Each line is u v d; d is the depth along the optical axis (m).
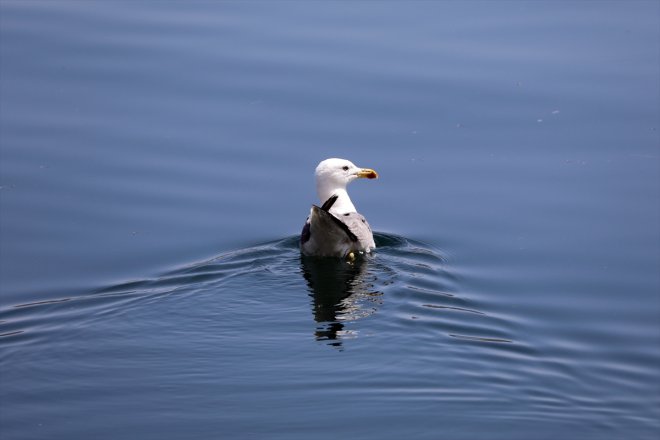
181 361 14.05
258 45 25.55
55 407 12.99
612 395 13.19
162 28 26.36
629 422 12.51
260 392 13.23
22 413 12.87
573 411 12.75
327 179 19.33
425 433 12.27
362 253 17.95
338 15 27.25
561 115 22.61
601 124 22.17
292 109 23.06
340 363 13.91
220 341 14.62
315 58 24.95
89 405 13.02
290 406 12.89
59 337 14.84
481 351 14.24
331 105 23.22
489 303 15.98
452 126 22.44
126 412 12.84
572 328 15.18
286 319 15.35
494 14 27.44
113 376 13.72
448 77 24.16
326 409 12.81
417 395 13.09
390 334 14.75
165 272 17.39
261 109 23.05
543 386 13.36
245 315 15.49
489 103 23.19
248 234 18.92
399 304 15.83
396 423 12.48
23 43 25.53
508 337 14.73
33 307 15.96
